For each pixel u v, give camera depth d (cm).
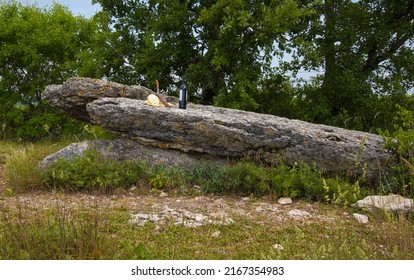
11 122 1836
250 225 659
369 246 571
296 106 1574
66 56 1856
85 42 1867
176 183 865
